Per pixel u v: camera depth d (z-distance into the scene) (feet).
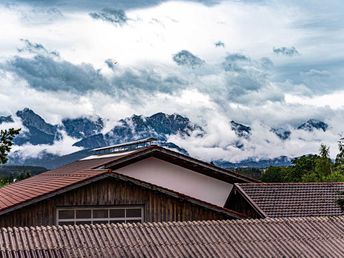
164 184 100.22
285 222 62.39
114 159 99.30
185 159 100.78
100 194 80.79
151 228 57.26
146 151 98.63
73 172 105.09
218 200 102.99
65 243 52.60
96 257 51.06
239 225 60.34
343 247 58.34
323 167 207.10
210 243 55.83
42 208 77.77
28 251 50.75
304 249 56.95
